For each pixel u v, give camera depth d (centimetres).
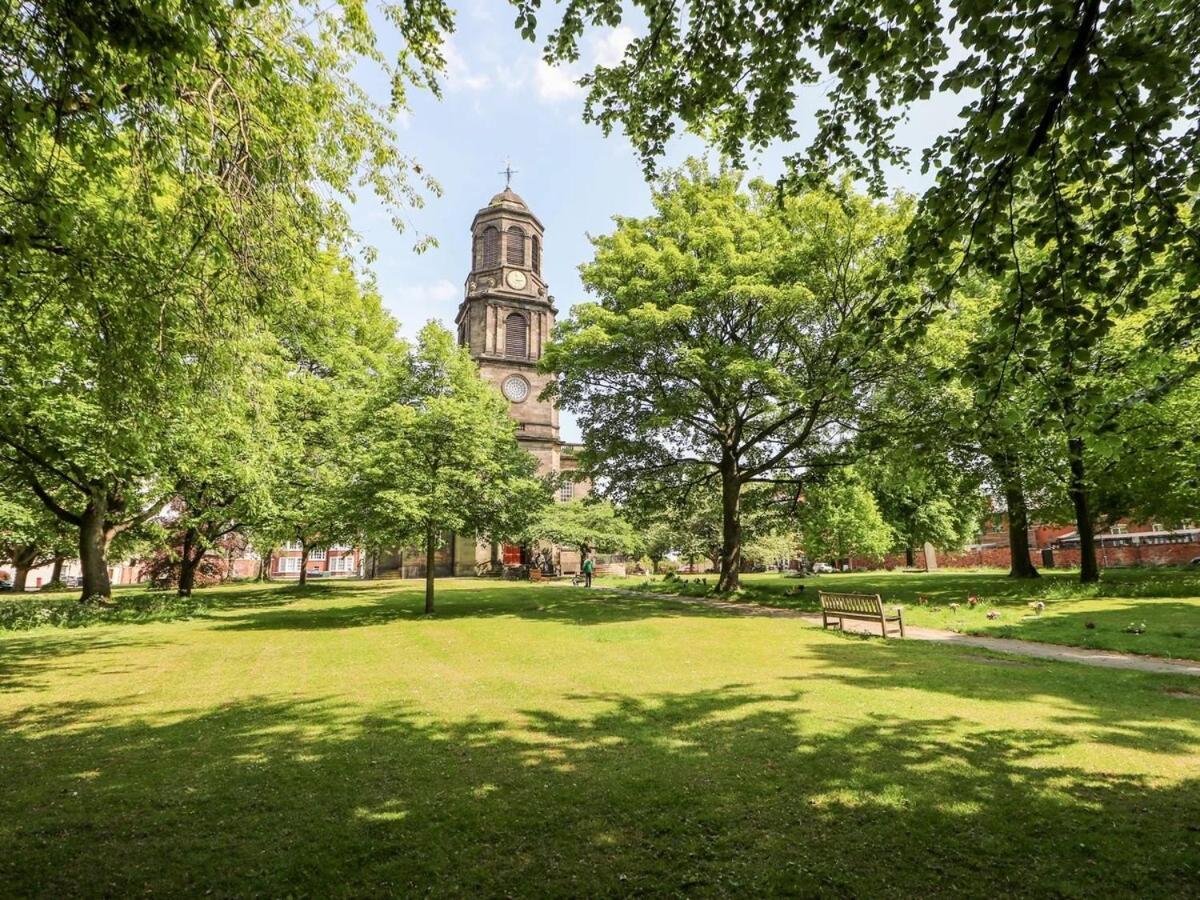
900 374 1862
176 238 681
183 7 471
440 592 3189
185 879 387
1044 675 929
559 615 1914
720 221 2245
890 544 4353
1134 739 622
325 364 2838
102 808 494
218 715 777
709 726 691
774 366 2000
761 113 659
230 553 3856
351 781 544
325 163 786
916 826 444
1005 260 546
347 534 2450
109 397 785
